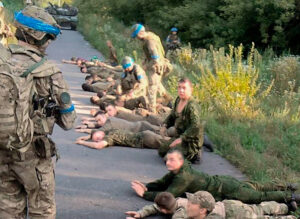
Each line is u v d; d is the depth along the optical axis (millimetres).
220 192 4539
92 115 8117
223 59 11281
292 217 4238
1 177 3062
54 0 43688
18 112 2861
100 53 18406
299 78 11500
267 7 20000
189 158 5734
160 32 27625
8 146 2893
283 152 6293
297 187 4797
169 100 9023
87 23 28703
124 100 8375
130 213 4387
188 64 14570
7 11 17391
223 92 8359
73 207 4527
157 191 4844
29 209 3207
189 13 23766
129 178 5402
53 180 3273
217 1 23422
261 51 19703
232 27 21797
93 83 10797
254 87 9289
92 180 5258
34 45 3156
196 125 5574
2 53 2953
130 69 8406
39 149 3088
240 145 6465
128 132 6609
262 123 7574
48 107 3080
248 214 4137
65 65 14359
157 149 6551
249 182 4777
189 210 3791
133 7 31938
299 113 8180
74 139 6754
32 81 2977
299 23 20047
